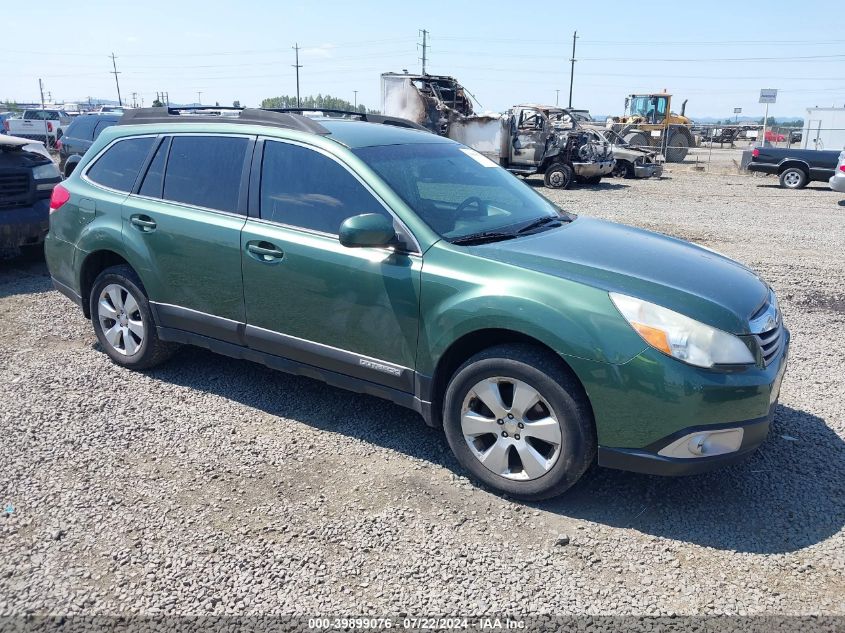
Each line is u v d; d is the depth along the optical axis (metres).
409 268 3.64
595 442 3.33
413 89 20.70
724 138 49.06
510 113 20.08
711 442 3.16
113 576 2.92
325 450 3.99
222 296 4.37
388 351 3.78
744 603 2.81
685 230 11.64
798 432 4.30
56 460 3.82
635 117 33.84
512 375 3.38
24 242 7.58
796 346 5.90
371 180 3.88
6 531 3.20
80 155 14.73
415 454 3.96
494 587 2.89
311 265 3.93
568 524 3.33
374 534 3.22
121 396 4.65
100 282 5.01
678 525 3.33
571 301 3.25
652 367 3.10
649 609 2.78
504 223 4.11
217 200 4.42
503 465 3.51
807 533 3.28
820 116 29.69
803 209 14.90
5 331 5.93
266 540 3.16
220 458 3.88
